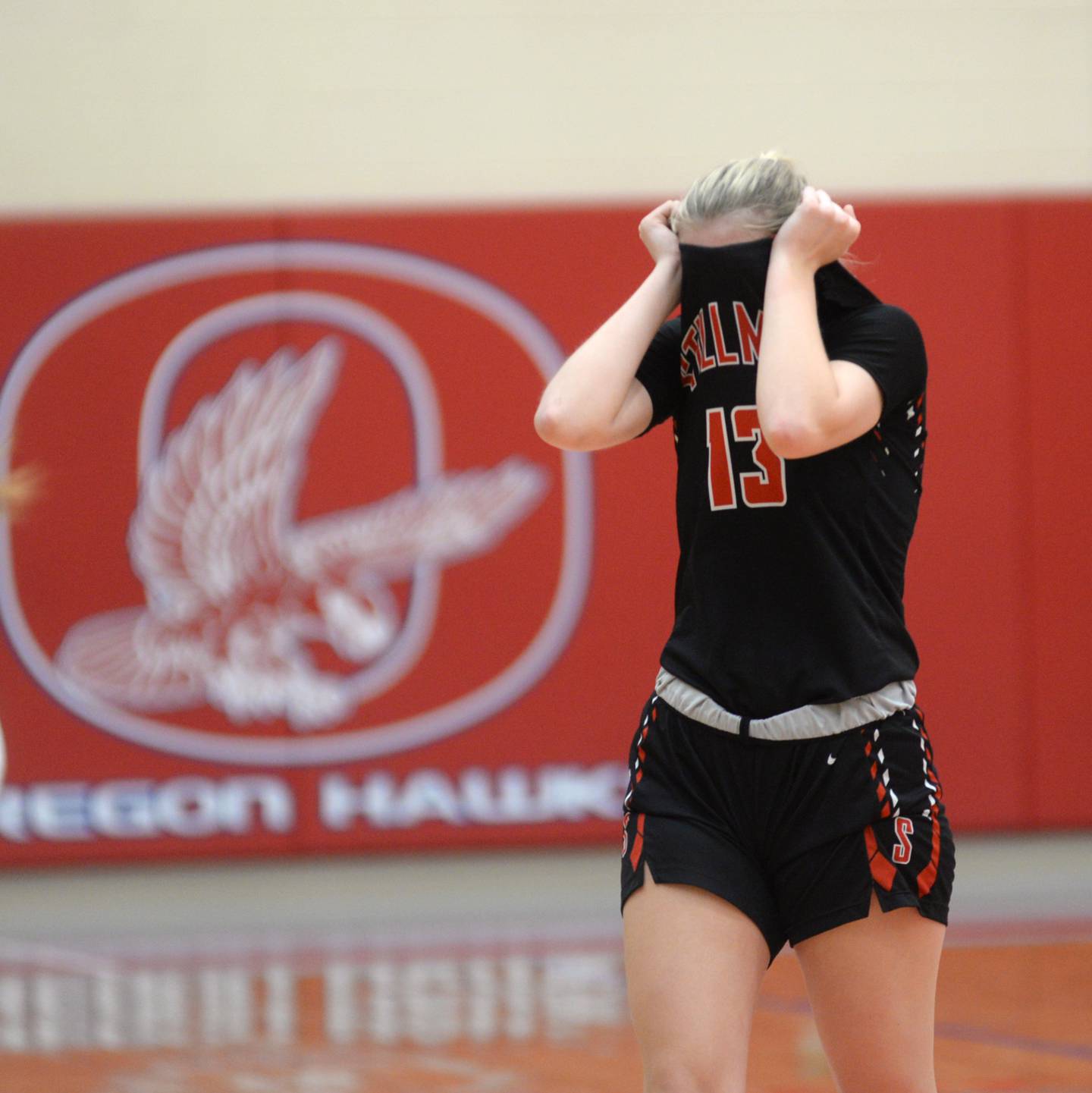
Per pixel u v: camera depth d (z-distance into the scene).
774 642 8.08
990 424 30.98
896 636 8.24
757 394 7.87
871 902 7.92
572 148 31.45
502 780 30.25
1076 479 31.11
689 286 8.44
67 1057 17.62
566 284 30.53
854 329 8.28
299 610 30.02
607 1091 15.39
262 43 30.95
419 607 30.20
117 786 29.66
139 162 30.70
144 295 29.92
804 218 8.05
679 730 8.24
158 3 30.78
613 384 8.44
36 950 27.50
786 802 8.03
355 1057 17.27
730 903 7.92
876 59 31.91
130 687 29.70
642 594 30.50
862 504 8.12
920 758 8.15
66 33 30.61
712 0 31.69
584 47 31.48
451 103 31.25
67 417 29.73
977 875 31.17
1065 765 30.98
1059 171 32.12
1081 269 31.19
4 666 29.52
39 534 29.58
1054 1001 20.11
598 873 30.84
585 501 30.45
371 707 30.08
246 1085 16.00
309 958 25.73
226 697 29.84
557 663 30.38
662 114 31.59
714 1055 7.74
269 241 30.14
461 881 30.59
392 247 30.34
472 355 30.41
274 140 30.95
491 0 31.30
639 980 7.94
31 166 30.50
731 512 8.19
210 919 30.08
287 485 30.05
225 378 30.03
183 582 29.81
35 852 29.45
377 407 30.27
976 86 32.00
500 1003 20.64
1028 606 30.95
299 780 29.91
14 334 29.67
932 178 31.94
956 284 31.00
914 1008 8.02
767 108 31.75
